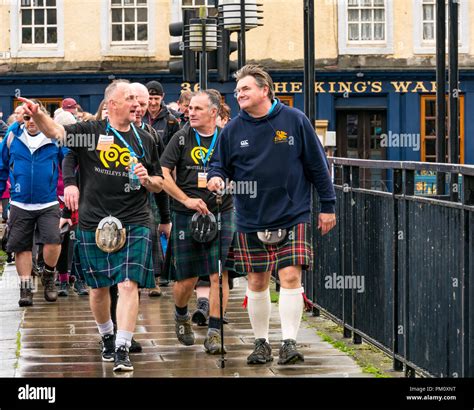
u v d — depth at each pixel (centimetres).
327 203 817
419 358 727
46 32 3000
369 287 852
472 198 634
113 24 3003
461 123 2983
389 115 2973
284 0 2984
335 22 2973
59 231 1154
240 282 1334
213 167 824
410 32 2983
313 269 1046
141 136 821
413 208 736
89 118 1380
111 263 809
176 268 896
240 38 1449
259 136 802
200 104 909
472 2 2962
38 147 1147
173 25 1408
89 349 887
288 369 796
